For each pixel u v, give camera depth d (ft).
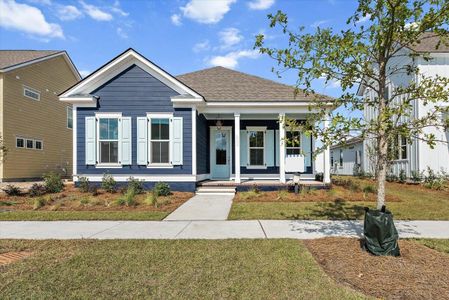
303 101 41.78
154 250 16.43
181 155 40.34
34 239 19.12
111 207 30.19
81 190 37.83
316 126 17.01
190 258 15.06
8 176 54.34
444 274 12.91
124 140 40.55
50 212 27.99
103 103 40.86
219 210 28.91
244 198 34.71
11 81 55.31
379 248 15.23
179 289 11.58
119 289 11.61
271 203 32.04
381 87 16.60
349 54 15.42
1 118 52.90
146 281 12.32
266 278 12.54
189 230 21.35
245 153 50.78
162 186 37.27
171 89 40.86
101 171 40.42
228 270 13.43
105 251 16.31
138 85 40.96
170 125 40.60
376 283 12.15
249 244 17.47
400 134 15.64
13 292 11.38
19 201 33.65
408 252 15.55
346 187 41.27
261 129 50.70
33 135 61.67
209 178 50.70
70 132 76.79
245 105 42.01
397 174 53.06
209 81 49.70
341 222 23.65
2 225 23.30
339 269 13.60
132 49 39.93
